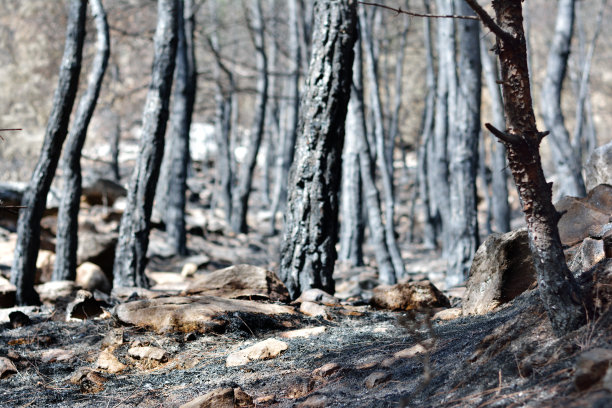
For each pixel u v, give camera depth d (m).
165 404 3.77
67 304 6.25
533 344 3.00
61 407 3.95
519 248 4.71
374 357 3.98
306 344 4.68
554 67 12.39
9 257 11.88
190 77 16.95
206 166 34.78
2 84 24.47
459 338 3.82
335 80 6.68
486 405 2.66
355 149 15.23
